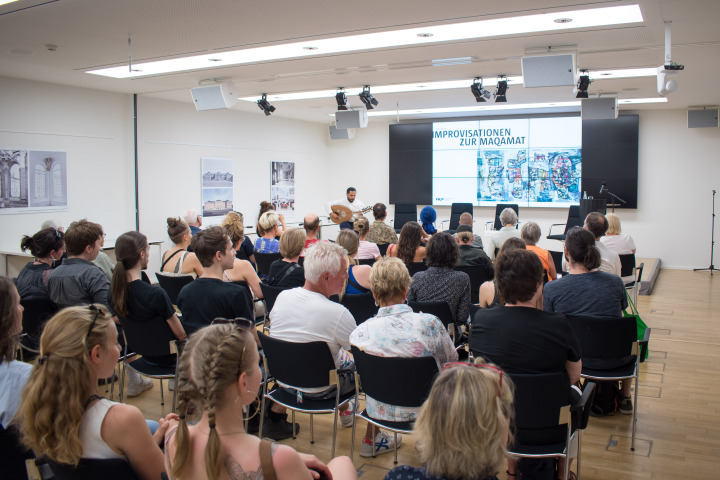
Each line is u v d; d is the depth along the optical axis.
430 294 3.51
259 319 4.73
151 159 8.70
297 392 2.90
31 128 7.05
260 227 6.05
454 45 5.30
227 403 1.38
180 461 1.38
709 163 10.03
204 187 9.65
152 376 3.30
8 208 6.82
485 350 2.40
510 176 11.19
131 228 8.43
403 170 11.99
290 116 11.35
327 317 2.84
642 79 7.19
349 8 4.07
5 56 5.69
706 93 8.29
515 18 4.57
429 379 2.44
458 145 11.52
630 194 10.36
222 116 9.99
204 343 1.41
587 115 8.05
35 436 1.54
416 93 8.51
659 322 6.30
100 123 7.92
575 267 3.38
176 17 4.30
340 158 12.85
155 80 7.10
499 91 6.82
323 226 12.74
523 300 2.37
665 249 10.40
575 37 5.01
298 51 5.62
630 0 3.90
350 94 8.59
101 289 3.67
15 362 1.89
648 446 3.37
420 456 1.38
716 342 5.52
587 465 3.14
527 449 2.36
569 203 10.81
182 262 4.46
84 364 1.56
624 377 3.21
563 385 2.27
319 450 3.31
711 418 3.77
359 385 2.81
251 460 1.35
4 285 1.86
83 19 4.36
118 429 1.59
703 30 4.73
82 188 7.71
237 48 5.36
